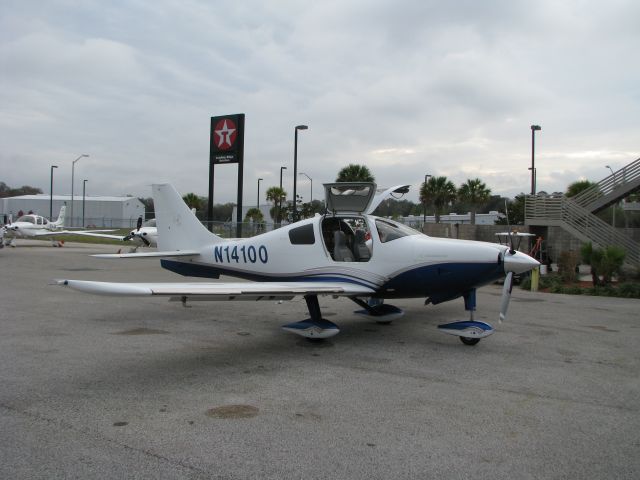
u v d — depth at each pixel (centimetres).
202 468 309
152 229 2092
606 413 413
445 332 666
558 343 677
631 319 866
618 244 1544
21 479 293
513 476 303
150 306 939
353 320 830
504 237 1820
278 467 312
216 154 2184
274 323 795
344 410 413
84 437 353
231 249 842
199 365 547
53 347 616
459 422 389
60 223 3762
